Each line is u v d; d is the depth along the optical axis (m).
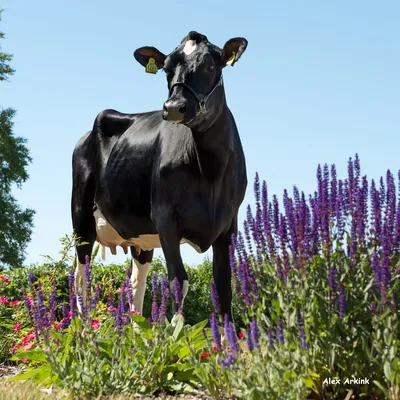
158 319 6.58
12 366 9.00
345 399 5.23
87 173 10.76
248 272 5.62
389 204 5.52
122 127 10.30
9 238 42.75
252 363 5.29
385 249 5.13
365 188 5.61
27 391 6.29
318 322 5.50
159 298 16.28
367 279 5.50
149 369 6.46
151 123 9.45
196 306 17.23
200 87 7.55
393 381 4.87
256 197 5.86
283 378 4.91
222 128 7.92
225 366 4.97
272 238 5.79
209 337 6.73
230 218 8.30
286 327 5.35
